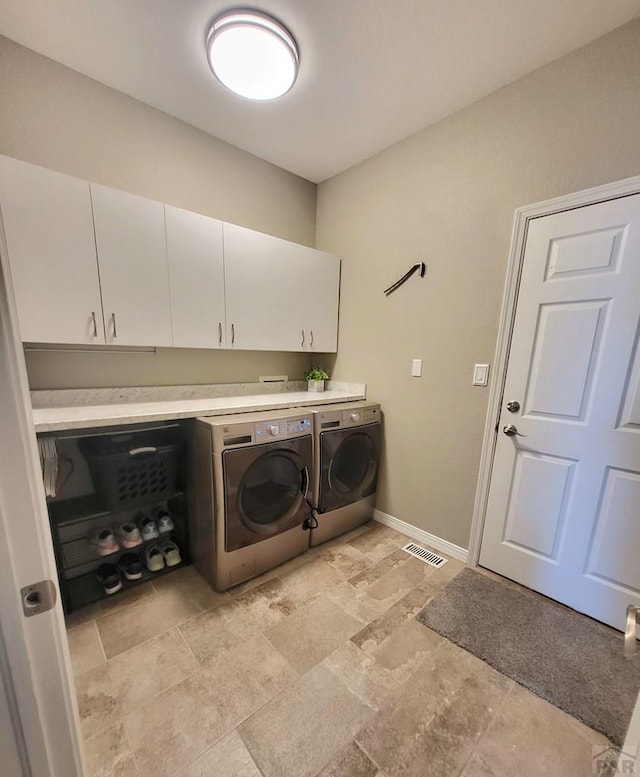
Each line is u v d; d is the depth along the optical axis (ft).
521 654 4.51
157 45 4.96
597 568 5.14
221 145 7.25
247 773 3.16
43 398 5.69
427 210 6.75
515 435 5.85
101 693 3.88
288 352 9.16
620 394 4.80
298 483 6.36
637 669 4.33
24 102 5.13
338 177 8.54
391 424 7.79
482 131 5.86
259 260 7.21
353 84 5.57
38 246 4.75
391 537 7.49
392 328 7.60
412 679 4.14
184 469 5.98
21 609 1.42
